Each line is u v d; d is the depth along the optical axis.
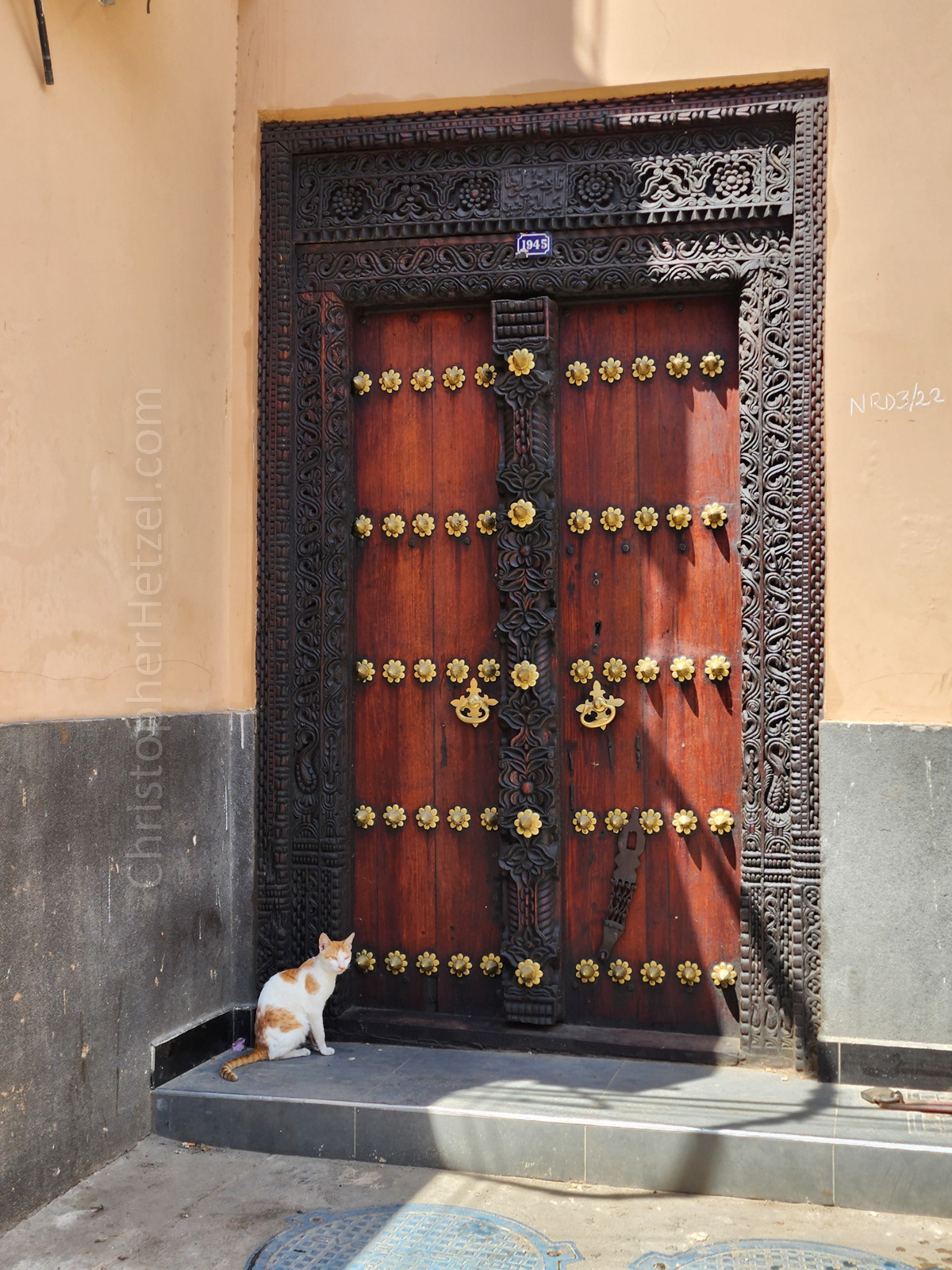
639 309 4.78
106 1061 3.87
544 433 4.68
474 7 4.68
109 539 3.97
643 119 4.57
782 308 4.48
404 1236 3.38
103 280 3.96
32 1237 3.35
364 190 4.86
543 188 4.71
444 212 4.79
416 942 4.89
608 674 4.71
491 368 4.89
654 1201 3.63
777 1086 4.16
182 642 4.46
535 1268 3.18
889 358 4.29
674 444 4.73
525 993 4.64
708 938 4.62
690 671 4.63
